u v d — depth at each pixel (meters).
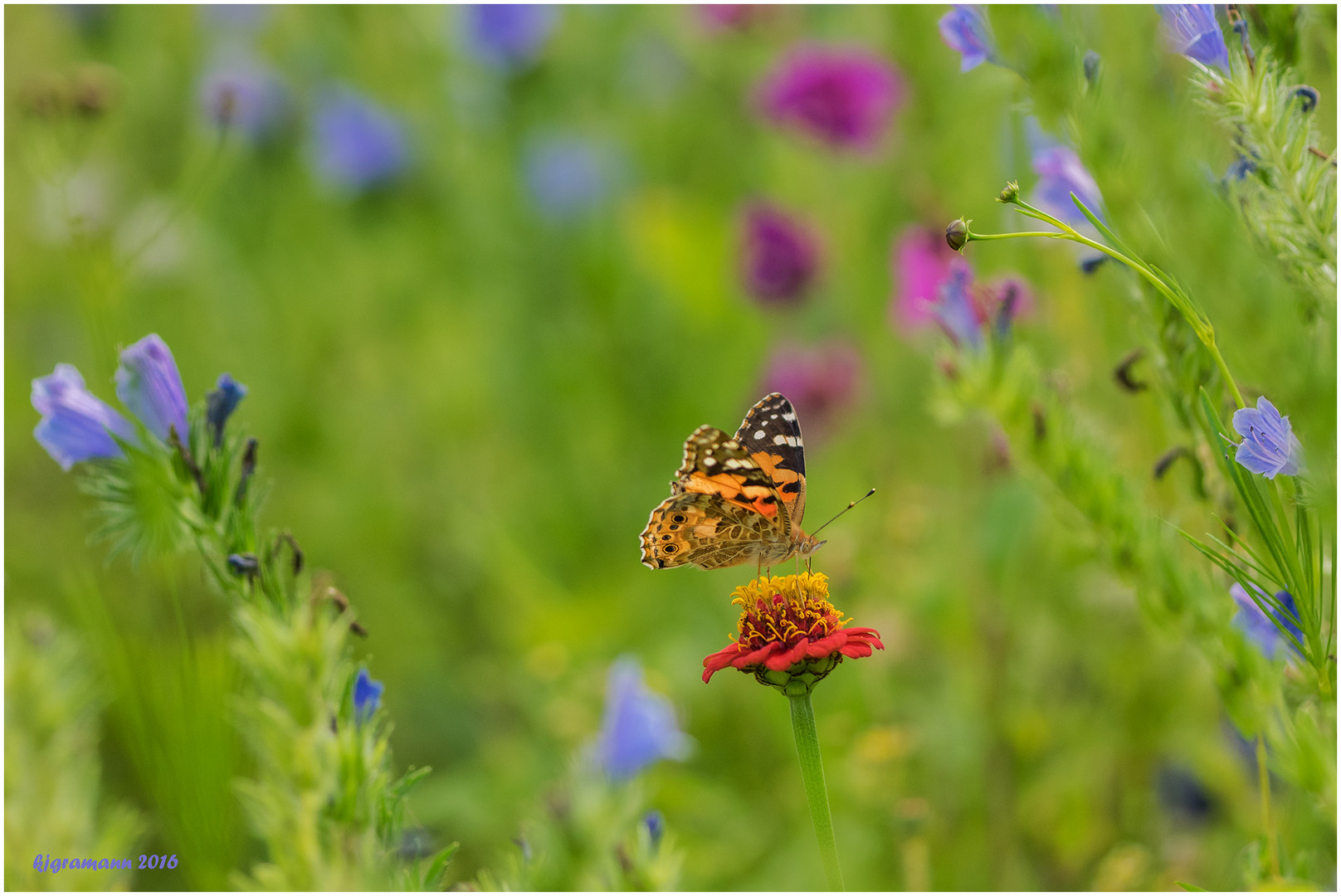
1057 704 1.04
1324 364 0.88
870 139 1.13
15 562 1.07
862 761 1.03
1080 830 1.02
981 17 0.91
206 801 0.86
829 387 1.15
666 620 1.11
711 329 1.22
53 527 1.10
